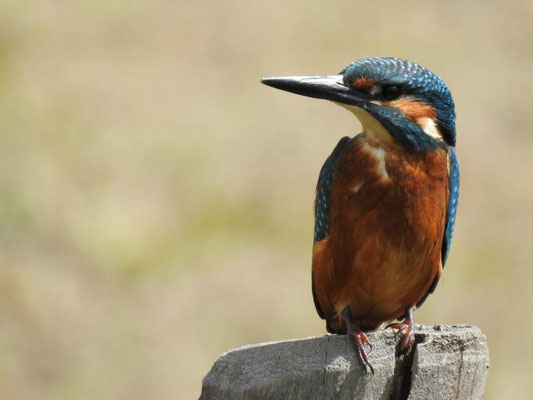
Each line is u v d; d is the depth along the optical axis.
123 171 16.61
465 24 22.39
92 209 15.52
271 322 13.87
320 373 5.26
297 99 18.84
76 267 14.59
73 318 13.68
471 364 5.63
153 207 15.85
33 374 12.80
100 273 14.61
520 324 14.36
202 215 15.85
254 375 5.09
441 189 6.72
